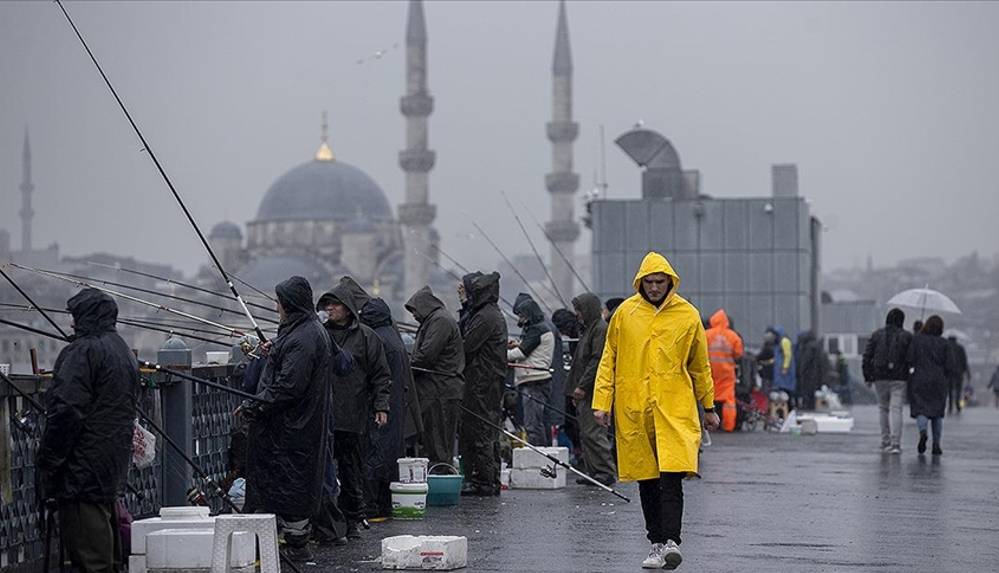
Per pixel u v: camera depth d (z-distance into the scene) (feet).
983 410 329.11
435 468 106.11
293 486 74.90
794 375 239.71
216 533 67.05
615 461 133.49
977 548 84.84
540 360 129.08
